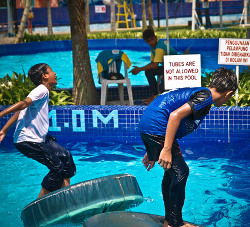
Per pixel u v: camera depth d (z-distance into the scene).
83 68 7.64
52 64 16.44
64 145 6.38
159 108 3.13
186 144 6.26
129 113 6.44
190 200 4.13
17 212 3.99
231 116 6.19
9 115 6.66
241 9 35.44
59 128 6.66
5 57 18.70
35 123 4.01
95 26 33.44
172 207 3.11
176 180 3.08
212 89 3.14
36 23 31.20
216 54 16.50
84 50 7.65
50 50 20.69
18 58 18.36
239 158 5.46
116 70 7.82
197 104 2.96
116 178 3.72
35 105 3.98
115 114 6.48
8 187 4.66
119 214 3.32
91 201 3.55
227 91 3.12
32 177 5.00
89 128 6.59
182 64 5.86
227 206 3.97
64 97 7.27
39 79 4.14
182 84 5.89
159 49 7.62
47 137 4.18
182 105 3.07
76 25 7.56
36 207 3.50
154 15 34.62
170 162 2.99
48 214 3.48
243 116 6.16
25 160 5.71
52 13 31.72
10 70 15.13
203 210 3.90
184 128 3.14
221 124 6.25
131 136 6.50
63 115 6.61
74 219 3.53
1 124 6.70
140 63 15.43
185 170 3.12
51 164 4.03
